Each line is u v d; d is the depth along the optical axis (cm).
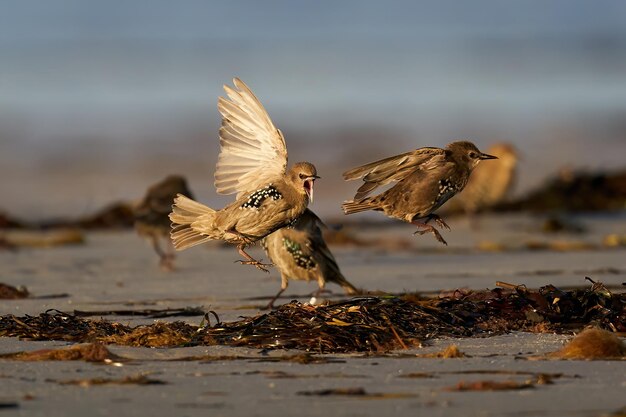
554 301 1055
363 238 1989
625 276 1470
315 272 1291
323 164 2900
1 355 905
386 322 977
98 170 2833
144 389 773
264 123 1045
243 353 905
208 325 1000
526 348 927
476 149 1098
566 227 2098
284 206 1050
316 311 996
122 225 2245
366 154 3042
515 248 1855
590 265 1609
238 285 1449
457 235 2064
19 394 756
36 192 2558
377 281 1456
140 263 1720
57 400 739
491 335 988
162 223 1702
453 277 1491
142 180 2711
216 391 766
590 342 891
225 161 1057
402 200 1084
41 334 990
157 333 964
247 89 1045
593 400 736
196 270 1630
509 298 1069
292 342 934
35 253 1844
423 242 1955
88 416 699
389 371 832
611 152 3122
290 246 1277
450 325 1001
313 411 711
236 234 1055
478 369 838
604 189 2470
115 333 997
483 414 702
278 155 1051
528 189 2622
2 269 1633
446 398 743
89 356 888
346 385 784
